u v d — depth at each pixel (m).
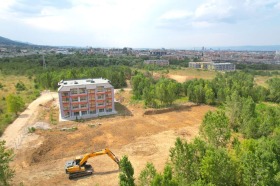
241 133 64.94
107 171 47.09
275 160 33.53
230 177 33.31
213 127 45.06
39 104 94.19
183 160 35.41
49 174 46.19
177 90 109.00
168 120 78.94
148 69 195.62
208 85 110.06
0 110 84.69
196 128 71.62
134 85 115.88
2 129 67.56
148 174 30.72
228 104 71.88
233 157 36.22
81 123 74.75
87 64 195.25
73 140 61.84
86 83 83.38
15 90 119.00
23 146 57.59
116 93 116.44
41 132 66.31
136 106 92.56
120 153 54.84
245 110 66.00
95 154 45.12
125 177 32.56
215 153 33.72
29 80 147.38
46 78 124.75
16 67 173.50
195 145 37.25
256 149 36.69
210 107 96.12
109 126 72.12
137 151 55.88
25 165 49.34
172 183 27.70
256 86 124.75
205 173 33.22
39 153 54.16
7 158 38.19
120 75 136.38
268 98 115.38
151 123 75.50
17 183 42.88
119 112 86.25
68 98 78.62
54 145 58.84
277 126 56.81
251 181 32.12
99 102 83.31
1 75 158.88
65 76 123.75
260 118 63.47
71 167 44.03
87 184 42.78
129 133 66.81
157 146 58.53
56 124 73.44
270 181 31.33
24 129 68.19
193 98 101.62
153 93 95.12
